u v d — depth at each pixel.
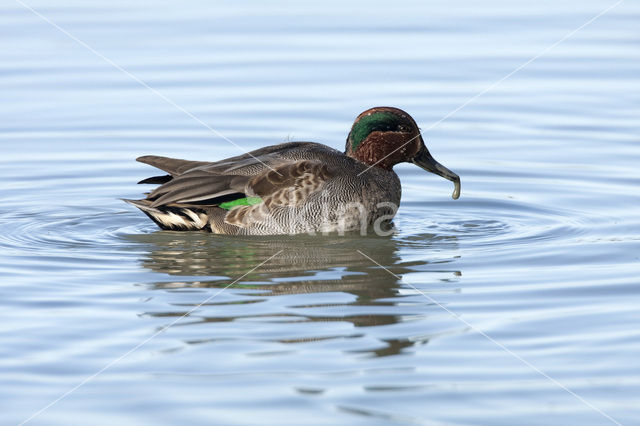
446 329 9.49
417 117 18.80
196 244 12.94
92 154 17.53
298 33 23.64
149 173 16.77
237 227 13.49
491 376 8.39
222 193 13.30
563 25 23.69
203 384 8.23
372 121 14.34
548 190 15.61
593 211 14.41
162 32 23.59
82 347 9.04
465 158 17.31
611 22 24.41
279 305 10.19
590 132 18.23
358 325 9.58
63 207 15.10
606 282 10.95
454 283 11.02
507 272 11.46
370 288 10.81
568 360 8.73
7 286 10.86
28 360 8.76
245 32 23.72
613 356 8.79
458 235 13.38
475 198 15.41
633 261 11.80
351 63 21.67
